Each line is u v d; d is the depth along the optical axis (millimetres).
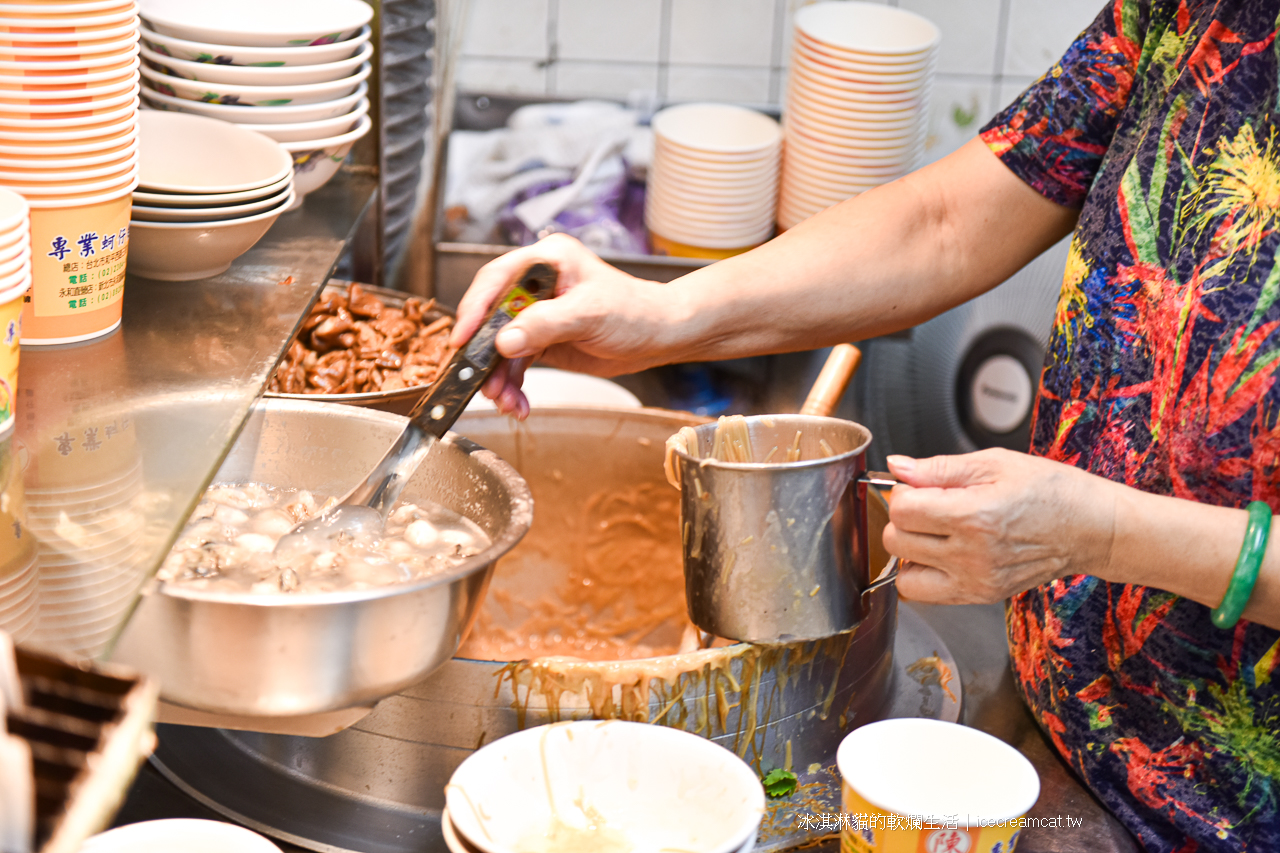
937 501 732
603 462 1232
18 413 755
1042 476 739
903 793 738
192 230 969
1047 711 925
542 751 721
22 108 755
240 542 736
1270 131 771
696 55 1742
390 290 1473
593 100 1753
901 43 1620
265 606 596
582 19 1713
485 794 688
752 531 743
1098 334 885
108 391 798
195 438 741
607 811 716
